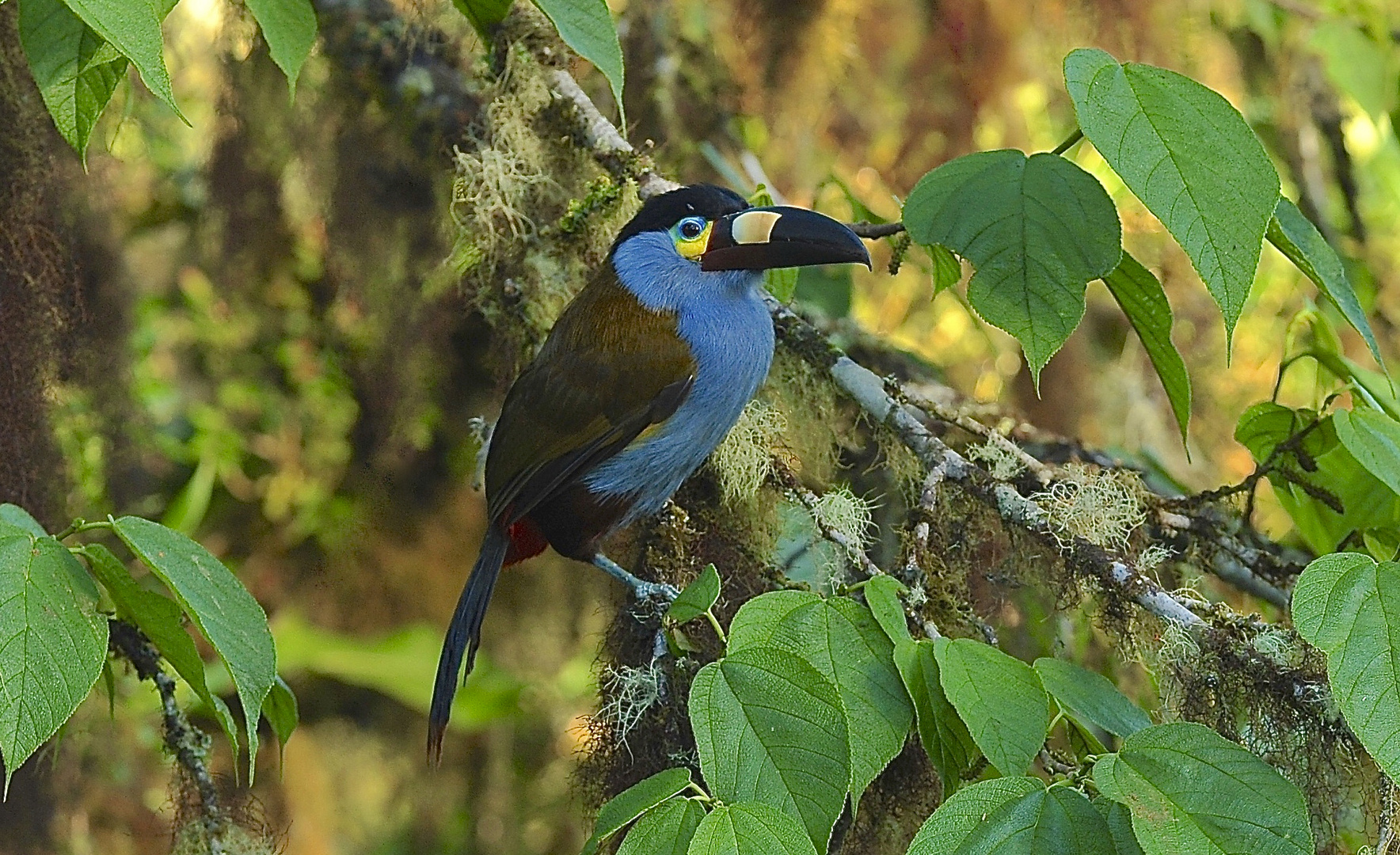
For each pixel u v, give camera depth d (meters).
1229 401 11.58
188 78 10.81
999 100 11.40
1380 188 12.80
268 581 11.59
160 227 11.43
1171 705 5.54
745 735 4.51
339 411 11.50
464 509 11.13
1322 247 5.55
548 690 11.43
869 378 6.78
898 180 11.43
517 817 11.63
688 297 6.77
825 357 7.00
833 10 10.70
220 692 11.05
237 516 11.77
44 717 4.39
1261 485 11.45
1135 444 11.23
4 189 7.74
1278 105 11.53
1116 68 4.69
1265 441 6.69
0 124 7.71
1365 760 5.15
